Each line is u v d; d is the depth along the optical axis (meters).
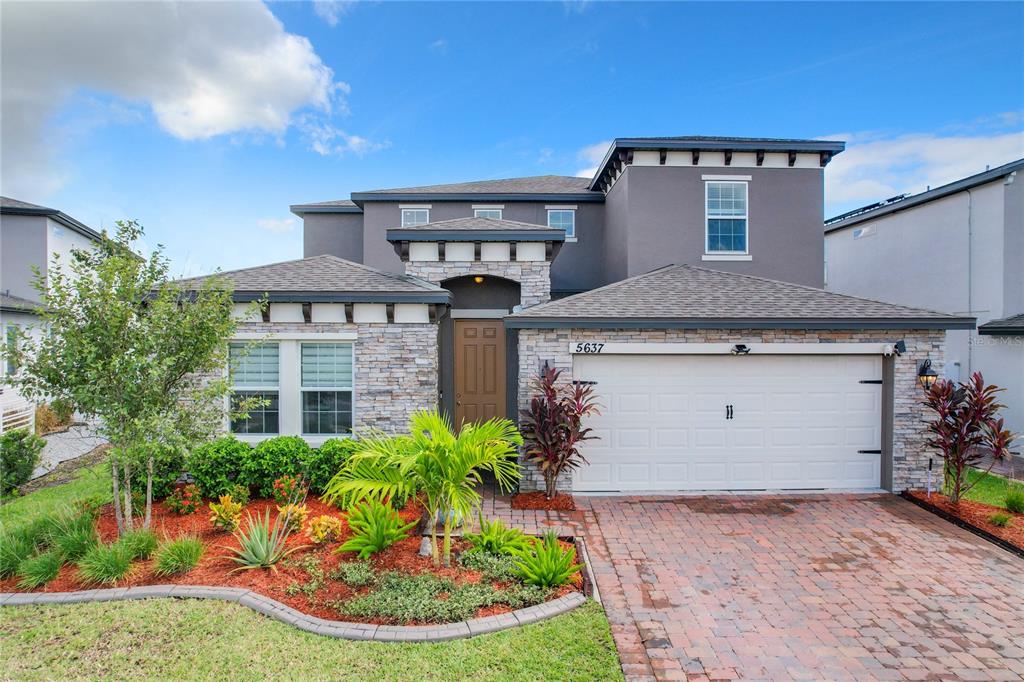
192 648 4.53
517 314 9.29
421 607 5.02
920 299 15.94
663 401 9.60
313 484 8.39
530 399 9.36
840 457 9.66
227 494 8.12
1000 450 8.33
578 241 15.88
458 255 11.43
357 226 17.38
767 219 13.71
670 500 9.10
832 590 5.89
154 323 6.48
